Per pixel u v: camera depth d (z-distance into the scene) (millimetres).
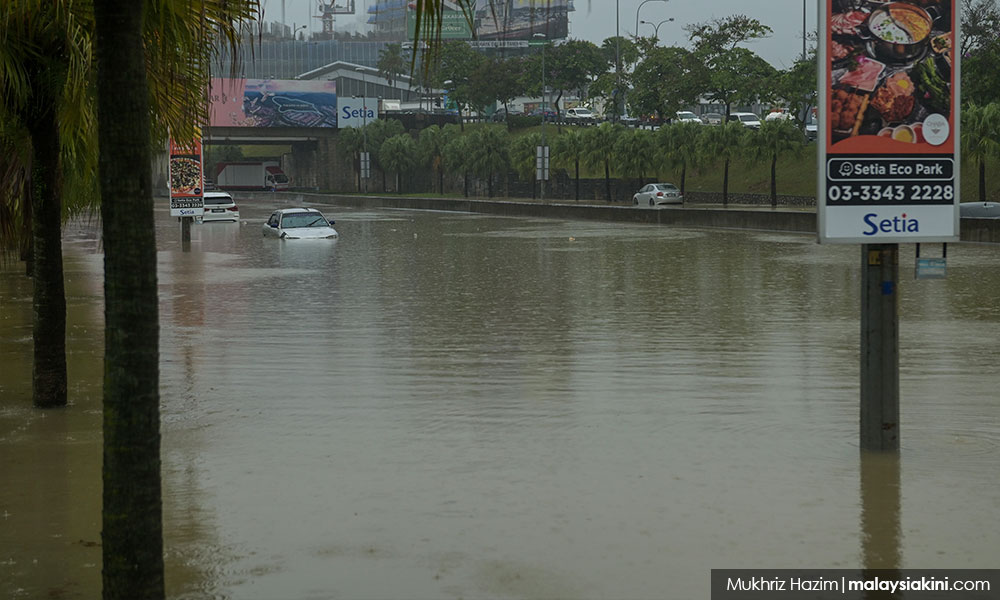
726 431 9477
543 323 16891
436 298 20656
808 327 16109
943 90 8117
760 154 63812
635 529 6770
